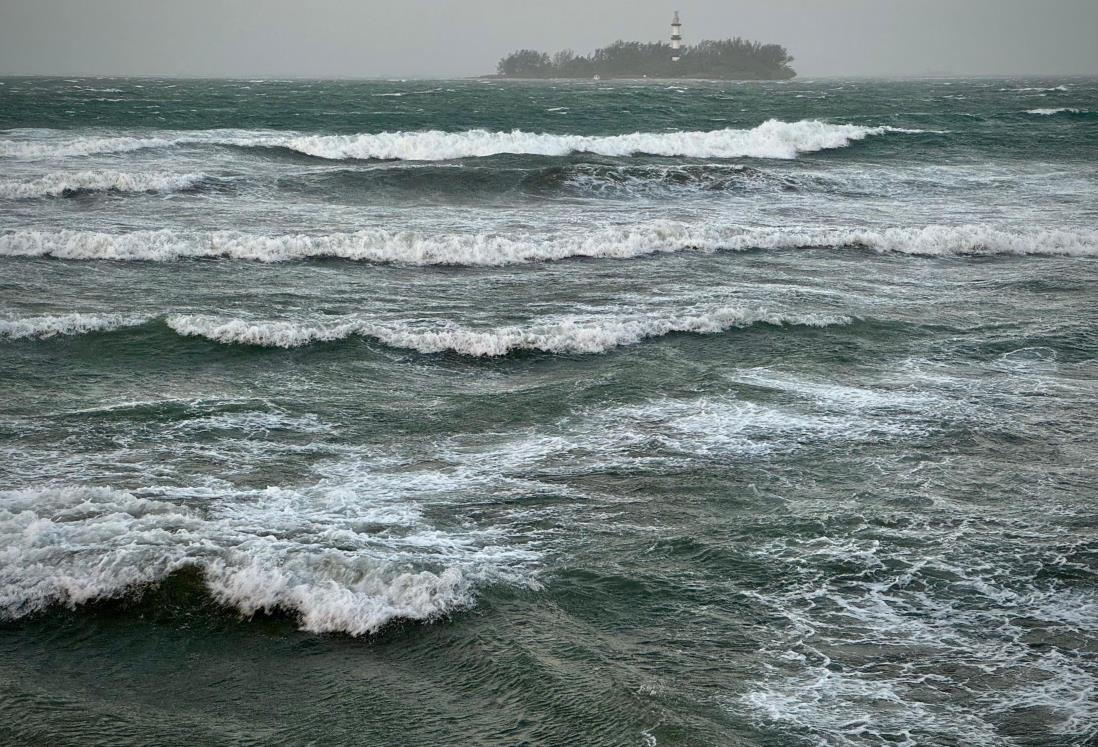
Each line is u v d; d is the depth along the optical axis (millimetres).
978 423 10305
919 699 5574
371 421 10297
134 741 5184
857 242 19688
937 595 6785
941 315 14648
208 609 6402
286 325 13031
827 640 6203
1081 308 15234
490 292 15672
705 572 7109
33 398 10672
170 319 13195
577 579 6969
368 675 5805
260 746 5160
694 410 10617
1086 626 6387
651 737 5172
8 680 5688
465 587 6695
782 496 8477
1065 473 9023
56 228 18812
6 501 7551
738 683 5711
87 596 6457
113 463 8938
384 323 13641
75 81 160375
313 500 8188
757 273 17281
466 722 5344
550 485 8664
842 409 10688
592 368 12117
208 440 9609
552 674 5762
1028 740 5215
